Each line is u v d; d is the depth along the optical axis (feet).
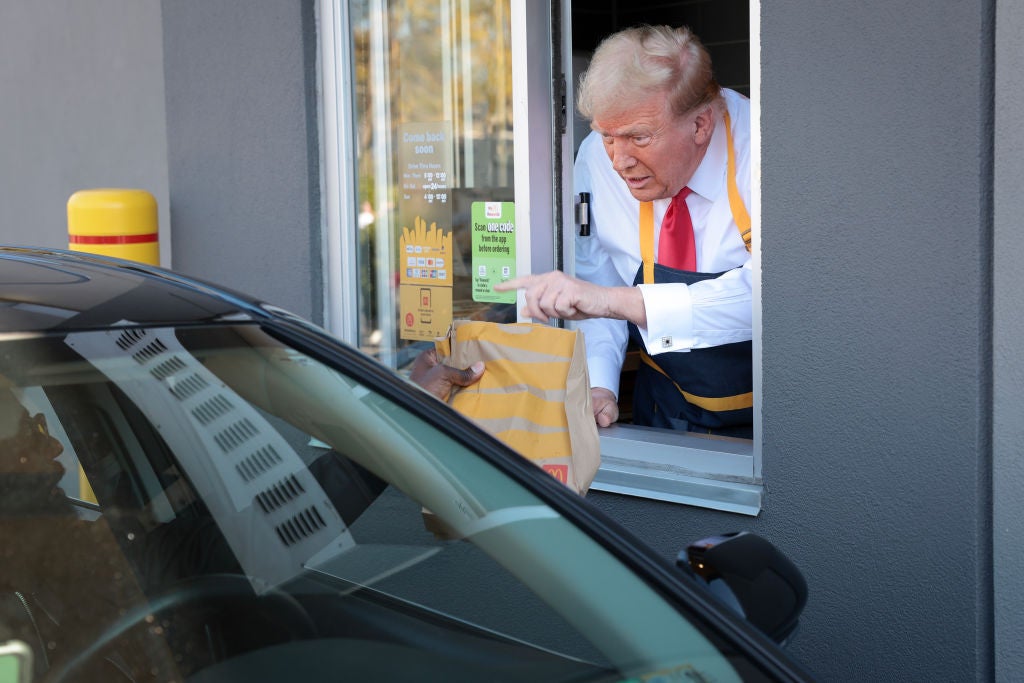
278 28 14.19
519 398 8.27
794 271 10.02
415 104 13.71
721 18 17.40
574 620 5.46
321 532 5.79
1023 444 9.05
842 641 10.18
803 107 9.82
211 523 5.71
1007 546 9.22
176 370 5.83
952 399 9.43
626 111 11.45
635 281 12.68
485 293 13.34
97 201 14.26
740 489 10.66
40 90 19.66
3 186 20.81
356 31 14.11
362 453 6.02
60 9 18.99
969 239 9.21
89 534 5.46
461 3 13.12
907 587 9.82
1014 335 9.00
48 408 5.52
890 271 9.58
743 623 5.43
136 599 5.28
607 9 17.54
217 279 15.31
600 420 12.45
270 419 5.95
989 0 8.98
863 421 9.86
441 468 6.06
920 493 9.66
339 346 6.43
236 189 14.90
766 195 10.09
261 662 5.15
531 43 12.47
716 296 11.56
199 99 15.08
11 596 5.10
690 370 12.11
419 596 5.58
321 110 14.29
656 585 5.57
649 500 11.27
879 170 9.53
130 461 5.66
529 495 5.99
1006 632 9.30
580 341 8.32
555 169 12.84
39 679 4.85
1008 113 8.87
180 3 15.08
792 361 10.14
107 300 6.06
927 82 9.25
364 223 14.39
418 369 8.83
